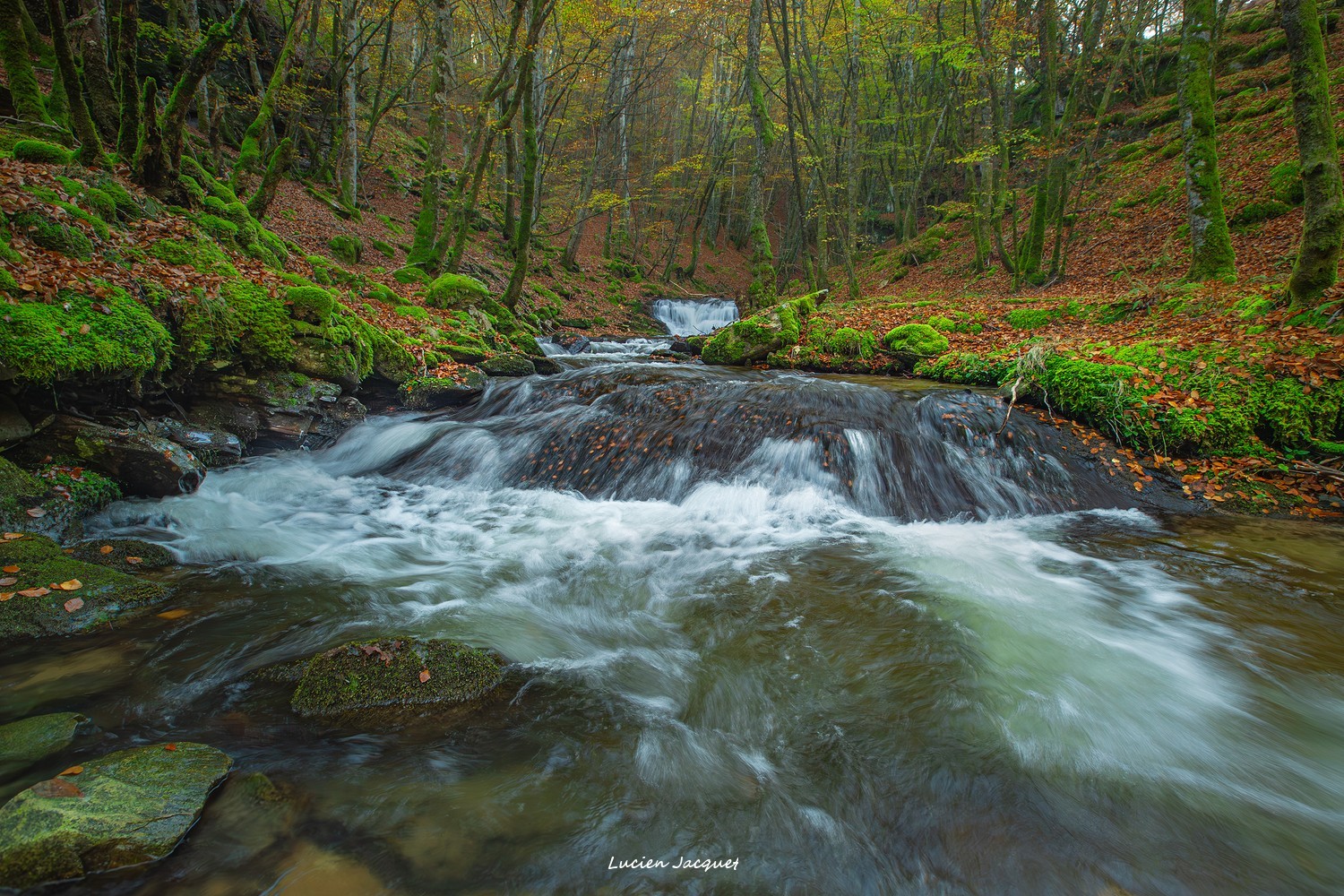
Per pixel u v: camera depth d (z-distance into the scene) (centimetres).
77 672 302
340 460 740
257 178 1633
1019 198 2402
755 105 1464
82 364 484
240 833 214
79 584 361
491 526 564
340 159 1875
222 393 673
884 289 2409
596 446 709
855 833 234
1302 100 662
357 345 799
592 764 263
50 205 591
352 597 407
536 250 2545
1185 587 431
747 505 603
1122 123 2252
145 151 822
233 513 552
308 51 1596
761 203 1484
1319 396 592
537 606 410
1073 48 2188
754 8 1419
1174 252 1377
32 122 818
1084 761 271
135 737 261
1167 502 585
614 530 555
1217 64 2133
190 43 1398
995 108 1870
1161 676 330
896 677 330
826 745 280
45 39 1298
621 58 2503
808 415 714
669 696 314
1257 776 263
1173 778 262
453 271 1555
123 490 521
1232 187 1426
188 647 332
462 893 199
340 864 206
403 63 2702
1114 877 216
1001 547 511
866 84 2977
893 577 455
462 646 328
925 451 653
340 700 288
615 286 2580
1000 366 837
